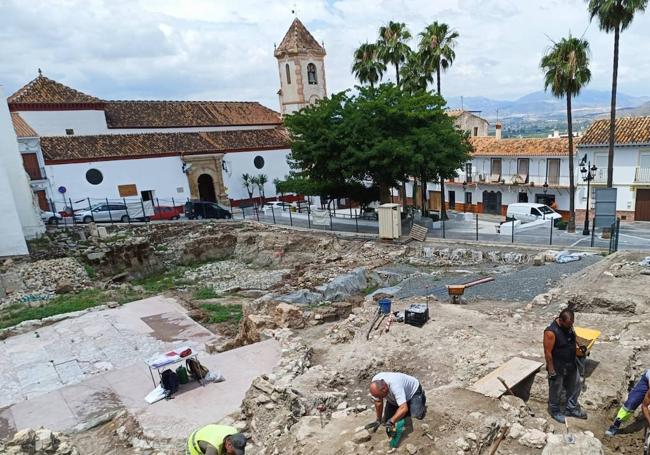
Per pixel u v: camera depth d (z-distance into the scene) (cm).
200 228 3459
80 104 4103
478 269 2091
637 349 888
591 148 3534
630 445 629
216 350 1361
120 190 3878
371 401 877
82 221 3425
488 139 4578
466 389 743
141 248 2888
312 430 705
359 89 2881
